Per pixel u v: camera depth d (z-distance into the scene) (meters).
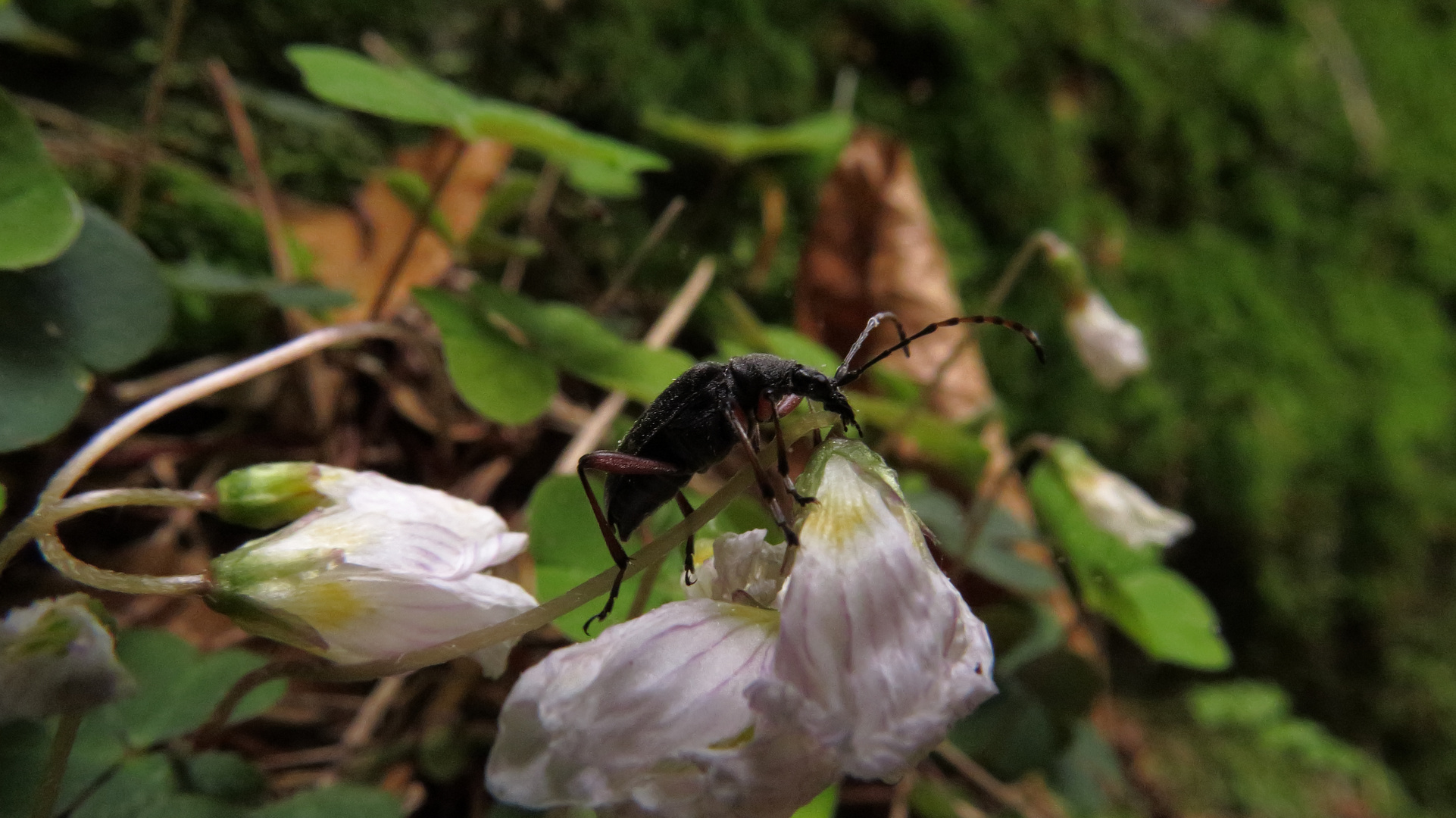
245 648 0.06
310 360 0.08
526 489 0.08
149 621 0.07
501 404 0.06
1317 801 0.10
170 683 0.05
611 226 0.10
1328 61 0.15
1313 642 0.12
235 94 0.09
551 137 0.07
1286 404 0.12
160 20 0.09
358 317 0.08
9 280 0.05
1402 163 0.14
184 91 0.09
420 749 0.06
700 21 0.11
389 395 0.08
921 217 0.10
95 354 0.05
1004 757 0.07
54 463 0.07
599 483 0.06
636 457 0.05
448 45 0.10
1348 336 0.13
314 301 0.07
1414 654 0.12
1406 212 0.14
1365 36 0.15
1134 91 0.13
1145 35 0.14
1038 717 0.07
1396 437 0.12
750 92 0.11
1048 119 0.13
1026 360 0.12
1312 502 0.12
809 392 0.05
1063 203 0.12
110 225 0.05
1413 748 0.12
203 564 0.07
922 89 0.12
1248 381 0.12
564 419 0.09
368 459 0.08
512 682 0.07
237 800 0.05
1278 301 0.13
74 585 0.07
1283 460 0.12
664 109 0.11
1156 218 0.13
